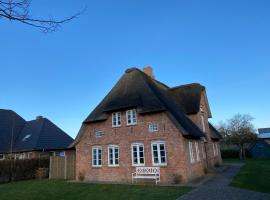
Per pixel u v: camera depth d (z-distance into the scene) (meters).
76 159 23.61
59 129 37.38
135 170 20.03
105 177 21.47
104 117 22.41
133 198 13.23
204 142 25.88
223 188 14.69
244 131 48.12
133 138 20.73
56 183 20.98
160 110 19.62
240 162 36.84
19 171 25.75
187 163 18.52
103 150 22.17
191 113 25.11
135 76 24.27
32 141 33.56
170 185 16.94
